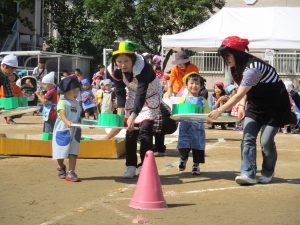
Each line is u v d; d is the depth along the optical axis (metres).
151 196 5.65
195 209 5.67
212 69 26.03
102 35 30.34
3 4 31.36
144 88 6.98
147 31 29.83
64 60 29.64
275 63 25.02
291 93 15.22
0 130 14.01
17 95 11.94
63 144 7.12
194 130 7.72
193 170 7.76
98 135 12.38
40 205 5.80
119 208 5.68
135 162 7.45
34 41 33.66
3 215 5.38
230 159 9.45
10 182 7.04
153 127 7.59
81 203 5.90
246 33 17.14
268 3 27.89
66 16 33.66
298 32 16.86
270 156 7.15
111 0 29.62
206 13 28.45
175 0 28.25
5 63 11.15
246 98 7.15
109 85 15.83
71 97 7.21
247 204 5.93
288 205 5.89
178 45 17.70
